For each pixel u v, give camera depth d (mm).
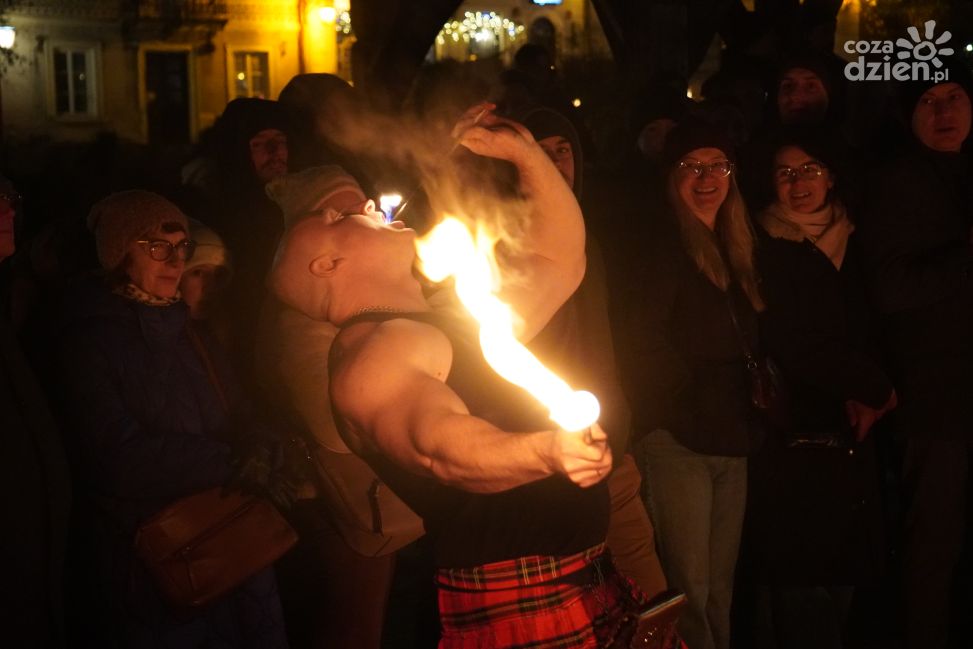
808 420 3693
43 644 2756
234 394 3238
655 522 3639
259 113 4270
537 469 1844
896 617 4418
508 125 2279
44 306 3371
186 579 2895
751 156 4227
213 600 2928
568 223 2334
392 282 2195
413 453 1945
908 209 3869
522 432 2107
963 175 4055
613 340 3629
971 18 10469
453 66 5086
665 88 4980
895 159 3961
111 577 2943
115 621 2945
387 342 2041
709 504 3619
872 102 6961
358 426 2047
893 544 4434
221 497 2971
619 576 2275
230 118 4293
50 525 2773
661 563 3662
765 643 3898
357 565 3230
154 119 25719
